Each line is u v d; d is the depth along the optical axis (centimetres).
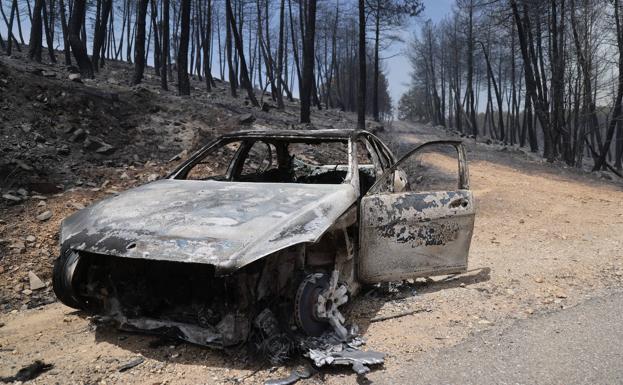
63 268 414
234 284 349
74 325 455
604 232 821
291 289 380
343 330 379
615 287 527
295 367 349
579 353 374
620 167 3647
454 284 544
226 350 354
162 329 373
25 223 679
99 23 3070
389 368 351
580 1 2612
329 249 425
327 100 5562
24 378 349
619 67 2594
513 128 5694
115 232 372
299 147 879
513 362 360
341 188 439
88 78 1756
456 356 370
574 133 2859
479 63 5975
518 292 514
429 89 8106
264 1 3928
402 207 472
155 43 3747
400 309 466
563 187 1478
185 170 531
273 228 355
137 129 1191
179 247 341
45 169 847
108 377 347
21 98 1060
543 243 747
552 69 2755
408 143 2595
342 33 5803
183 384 333
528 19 2756
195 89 3397
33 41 2498
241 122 1471
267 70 3856
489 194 1216
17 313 509
